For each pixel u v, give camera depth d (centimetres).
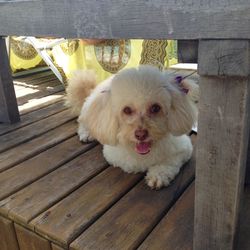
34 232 116
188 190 130
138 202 124
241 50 70
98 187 135
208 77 77
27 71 324
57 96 253
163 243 104
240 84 75
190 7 73
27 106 231
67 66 246
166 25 76
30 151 166
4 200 129
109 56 233
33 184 139
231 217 89
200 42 75
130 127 127
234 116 78
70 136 182
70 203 125
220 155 83
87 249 104
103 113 139
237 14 68
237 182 84
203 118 82
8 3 108
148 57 235
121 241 106
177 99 135
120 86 129
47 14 97
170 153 140
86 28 89
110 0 82
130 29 82
